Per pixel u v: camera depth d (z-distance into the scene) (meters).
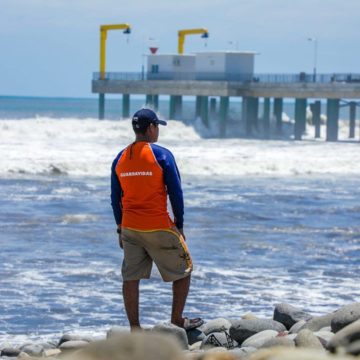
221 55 188.25
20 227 54.31
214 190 82.38
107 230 53.69
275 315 22.23
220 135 188.12
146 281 36.44
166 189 18.56
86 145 131.25
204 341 19.30
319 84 177.00
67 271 39.81
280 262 43.84
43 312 31.62
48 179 89.00
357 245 50.53
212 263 42.72
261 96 183.75
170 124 178.12
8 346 22.59
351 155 124.56
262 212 64.94
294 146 148.75
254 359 7.71
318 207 69.56
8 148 117.25
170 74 199.00
